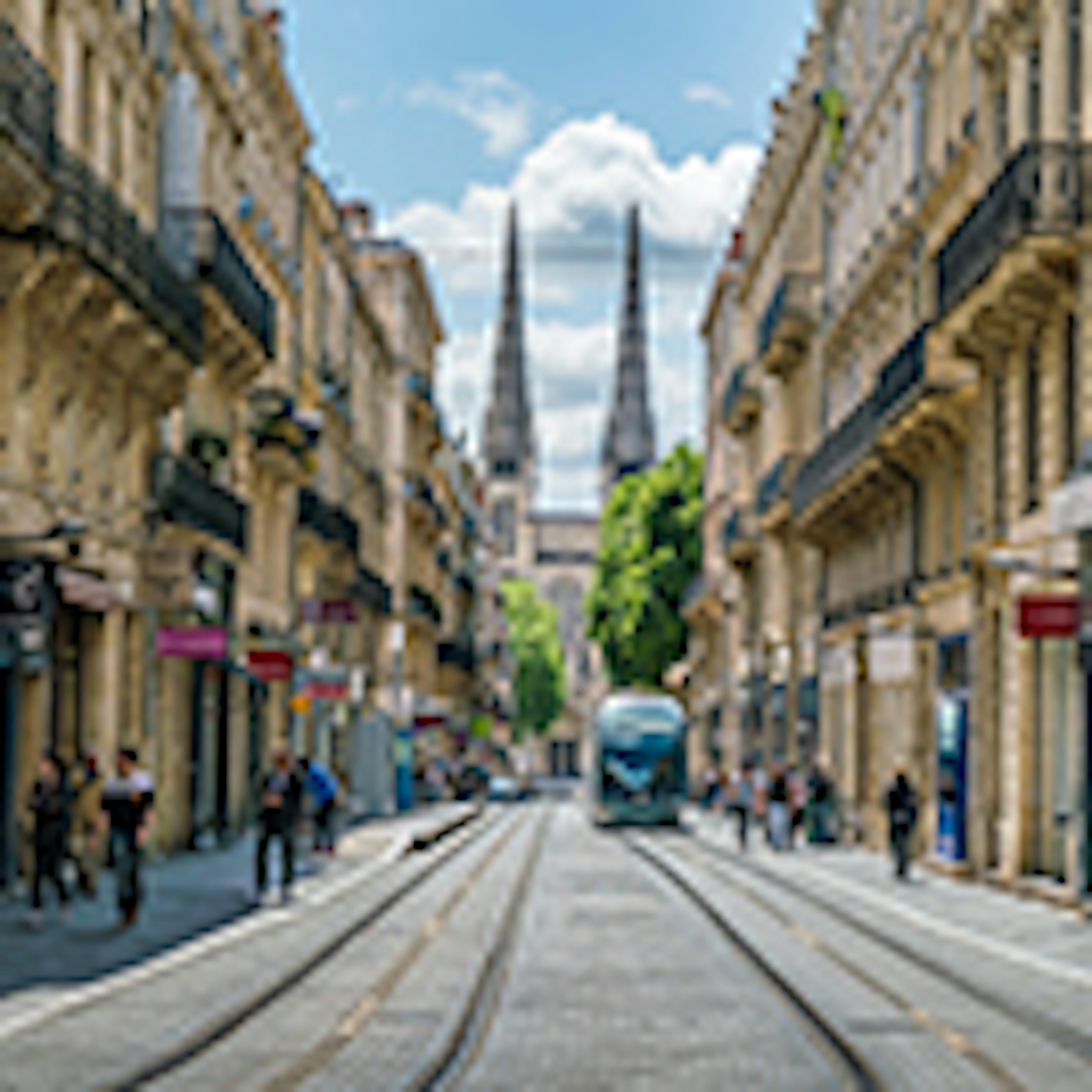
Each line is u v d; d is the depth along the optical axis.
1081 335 24.94
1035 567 24.66
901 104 40.97
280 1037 13.30
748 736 69.69
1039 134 28.67
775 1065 12.48
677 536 89.62
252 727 45.19
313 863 33.97
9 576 22.55
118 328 28.09
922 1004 15.59
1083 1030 14.07
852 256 48.00
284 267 47.44
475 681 119.00
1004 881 28.97
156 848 33.34
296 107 47.22
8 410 24.53
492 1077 11.83
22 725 25.55
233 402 41.19
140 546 31.44
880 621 41.09
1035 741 28.81
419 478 82.81
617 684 91.19
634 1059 12.67
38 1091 10.77
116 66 29.98
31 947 18.61
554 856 40.22
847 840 45.31
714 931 22.78
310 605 46.12
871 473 39.91
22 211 21.86
